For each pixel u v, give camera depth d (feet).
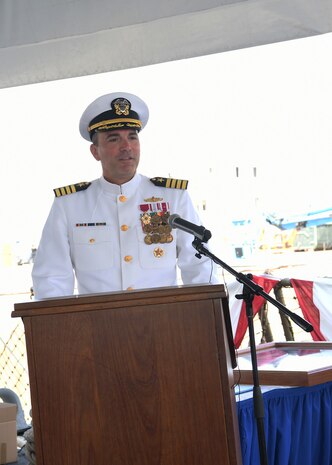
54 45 11.27
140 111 8.09
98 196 8.00
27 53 11.39
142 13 10.75
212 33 10.50
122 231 7.81
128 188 7.98
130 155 7.80
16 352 13.37
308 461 7.77
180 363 4.41
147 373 4.41
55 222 7.88
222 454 4.35
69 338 4.43
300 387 7.70
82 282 7.79
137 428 4.39
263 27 10.19
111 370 4.42
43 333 4.44
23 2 11.32
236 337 11.57
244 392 7.57
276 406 7.58
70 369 4.42
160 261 7.75
